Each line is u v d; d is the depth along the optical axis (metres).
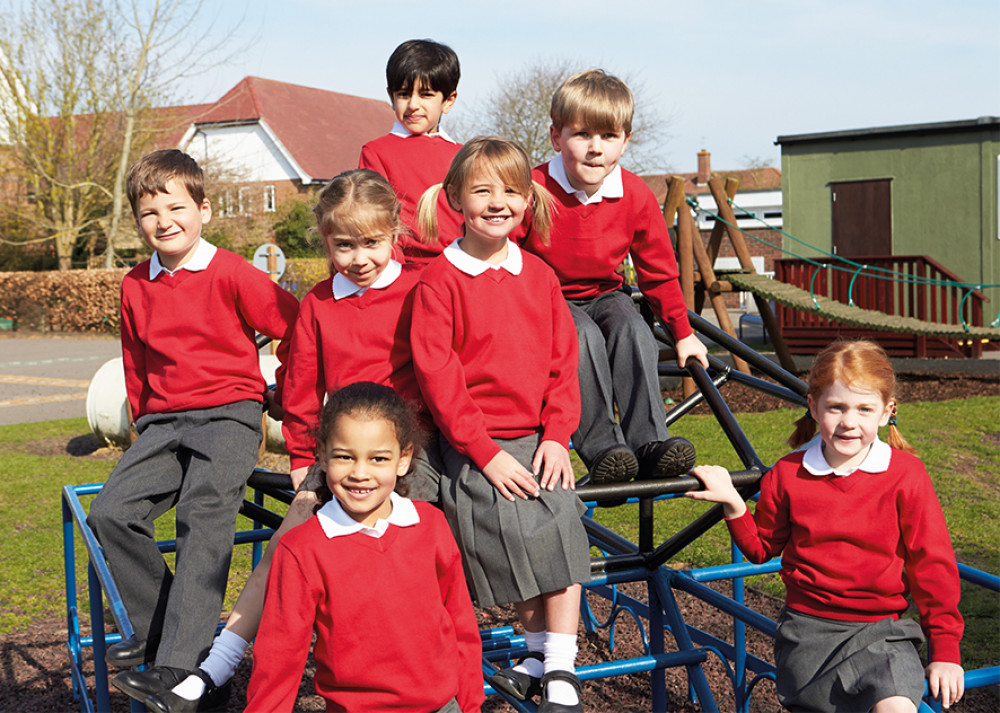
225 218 28.39
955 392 11.55
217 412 2.65
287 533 2.00
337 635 1.94
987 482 7.26
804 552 2.33
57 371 17.70
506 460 2.27
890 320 12.10
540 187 2.64
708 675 4.20
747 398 11.08
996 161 15.90
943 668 2.11
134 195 2.61
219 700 2.33
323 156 37.19
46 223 26.80
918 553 2.21
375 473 1.92
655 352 2.87
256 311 2.67
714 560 5.61
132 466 2.59
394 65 3.42
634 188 2.96
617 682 4.14
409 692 1.96
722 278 11.49
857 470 2.29
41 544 6.48
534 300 2.43
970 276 16.28
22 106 24.75
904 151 16.69
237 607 2.38
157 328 2.68
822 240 17.59
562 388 2.46
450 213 3.31
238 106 37.22
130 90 24.39
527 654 2.38
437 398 2.28
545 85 30.11
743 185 47.44
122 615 2.28
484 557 2.25
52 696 4.09
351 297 2.46
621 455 2.47
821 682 2.24
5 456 9.52
